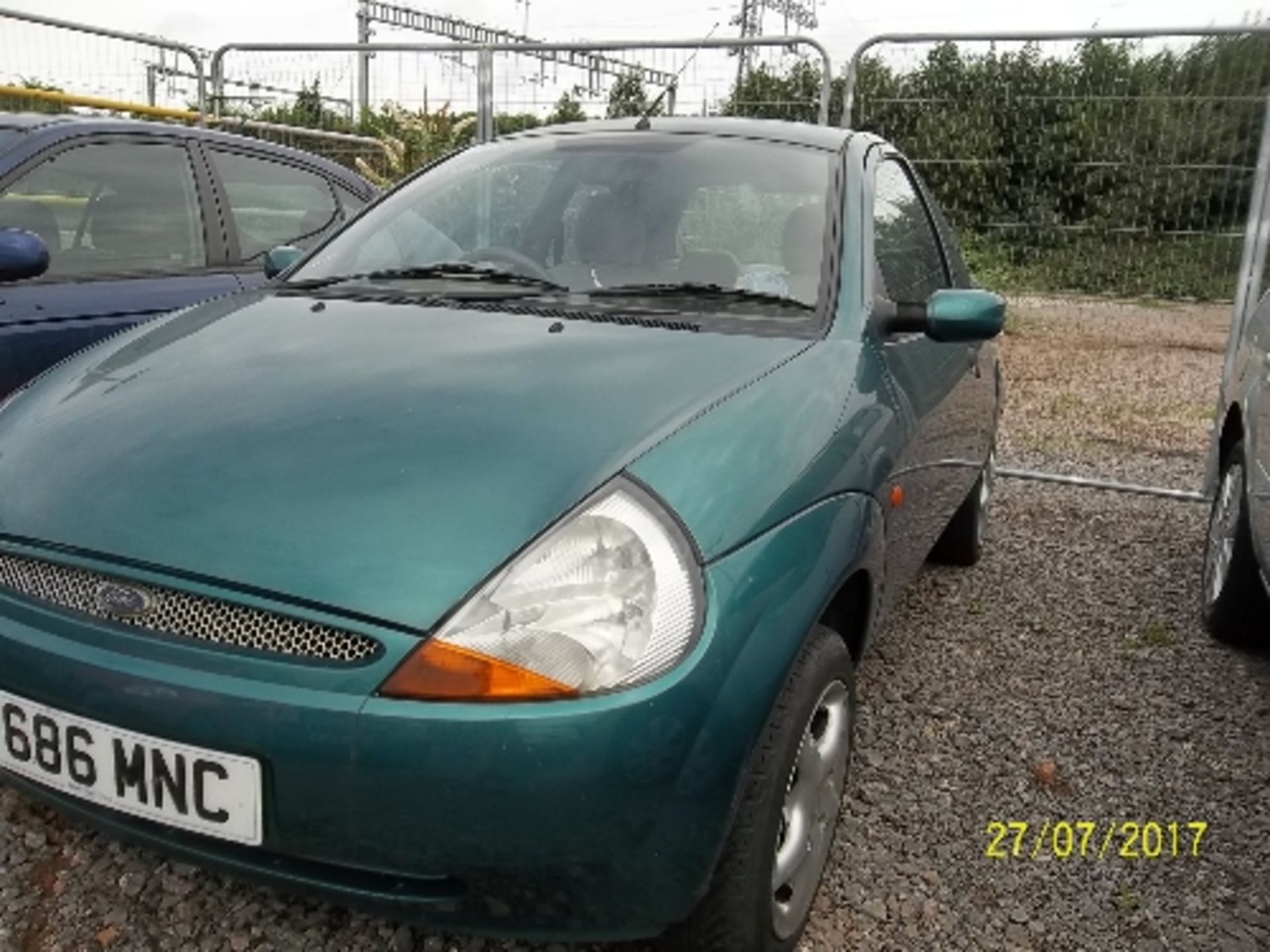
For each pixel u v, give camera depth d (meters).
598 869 1.60
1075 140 5.72
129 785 1.67
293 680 1.59
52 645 1.70
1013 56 5.72
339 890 1.65
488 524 1.67
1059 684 3.38
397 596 1.60
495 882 1.61
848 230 2.68
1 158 3.84
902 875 2.39
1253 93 5.39
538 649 1.58
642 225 2.70
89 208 4.05
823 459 2.05
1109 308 6.26
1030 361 9.45
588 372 2.07
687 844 1.64
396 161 10.48
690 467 1.80
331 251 2.95
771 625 1.75
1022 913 2.29
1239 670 3.53
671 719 1.59
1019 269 5.90
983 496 4.32
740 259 2.61
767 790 1.79
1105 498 5.65
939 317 2.58
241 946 2.05
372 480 1.75
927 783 2.77
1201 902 2.36
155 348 2.37
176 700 1.61
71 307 3.81
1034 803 2.71
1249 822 2.67
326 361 2.16
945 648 3.62
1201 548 4.81
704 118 3.20
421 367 2.10
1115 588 4.26
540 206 2.83
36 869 2.24
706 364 2.14
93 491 1.81
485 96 6.97
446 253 2.78
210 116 7.96
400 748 1.55
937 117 5.89
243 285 4.37
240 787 1.61
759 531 1.81
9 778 1.83
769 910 1.86
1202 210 5.59
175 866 2.25
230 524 1.70
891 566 2.51
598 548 1.66
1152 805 2.73
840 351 2.37
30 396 2.24
